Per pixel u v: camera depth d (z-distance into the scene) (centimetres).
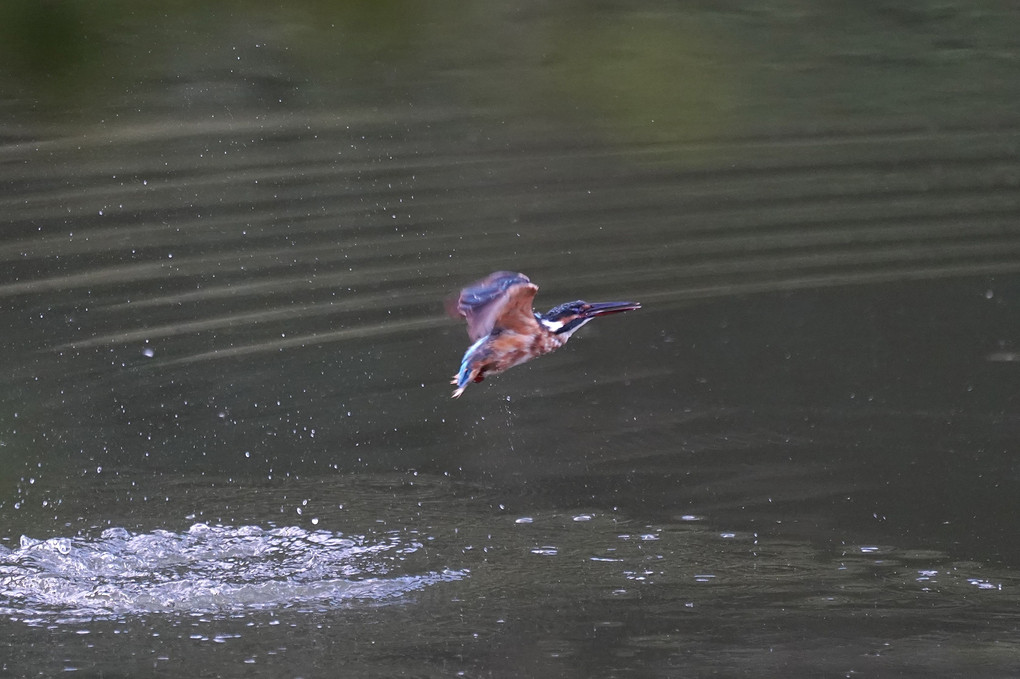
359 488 1042
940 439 1107
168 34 1705
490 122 1894
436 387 1241
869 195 1722
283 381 1247
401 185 1742
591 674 760
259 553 934
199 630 827
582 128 1883
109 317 1390
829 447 1101
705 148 1850
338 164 1789
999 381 1221
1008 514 972
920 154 1848
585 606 845
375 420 1177
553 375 1282
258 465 1084
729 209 1688
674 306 1423
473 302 625
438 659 784
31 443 1120
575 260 1532
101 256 1539
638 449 1108
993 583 872
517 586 879
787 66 1956
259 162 1794
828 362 1278
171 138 1852
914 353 1291
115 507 1005
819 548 926
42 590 879
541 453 1103
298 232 1599
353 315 1398
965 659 774
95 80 1680
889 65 1980
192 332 1360
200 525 973
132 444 1120
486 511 997
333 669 772
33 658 787
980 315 1374
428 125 1897
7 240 1560
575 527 964
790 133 1928
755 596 859
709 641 802
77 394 1220
